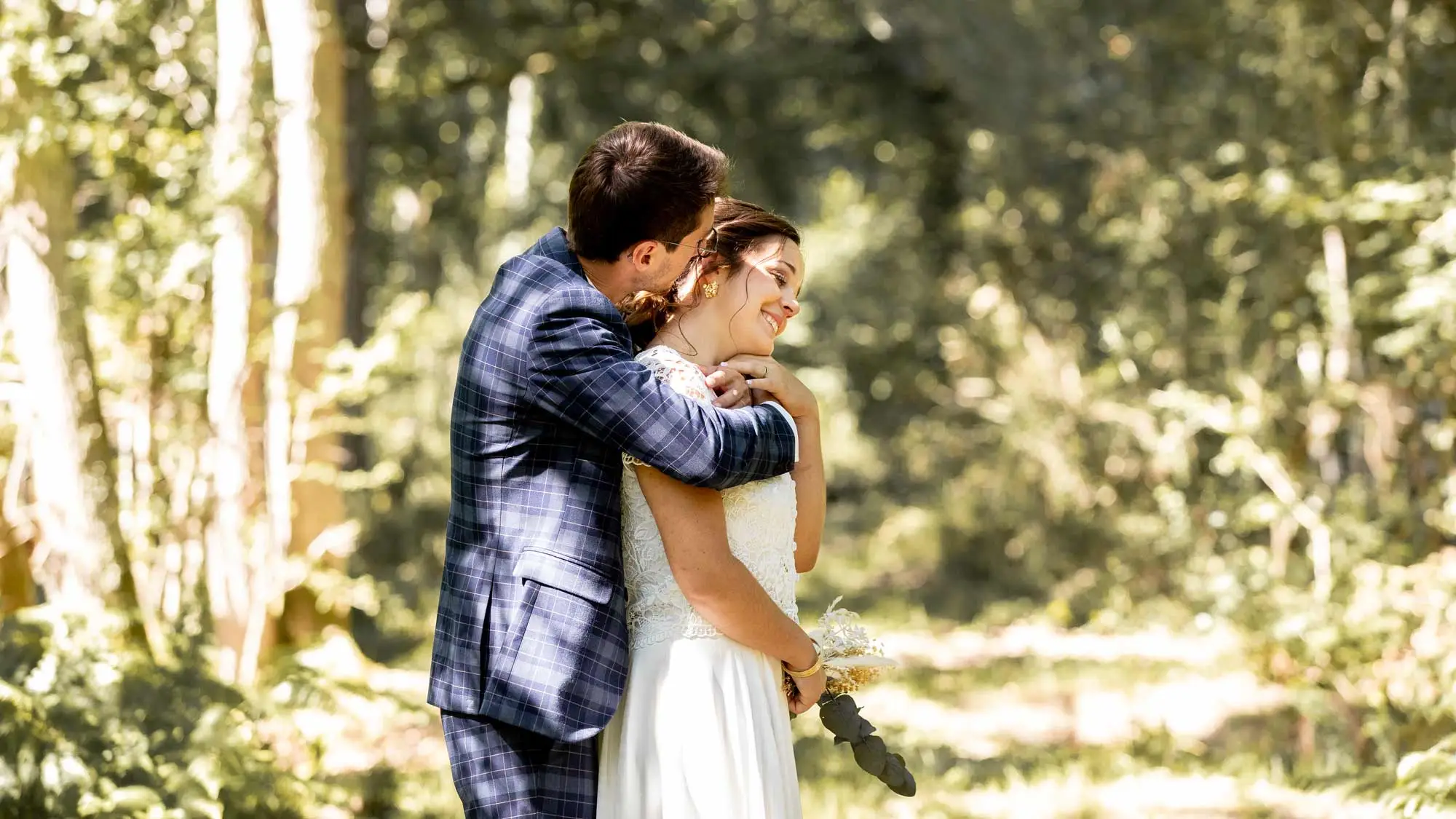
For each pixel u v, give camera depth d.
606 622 3.30
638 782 3.41
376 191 21.78
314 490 10.41
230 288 8.86
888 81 24.77
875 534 23.41
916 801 7.86
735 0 19.34
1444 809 5.53
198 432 8.84
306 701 7.19
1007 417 17.39
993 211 18.16
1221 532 12.63
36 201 7.60
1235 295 12.25
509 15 17.23
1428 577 8.24
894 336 23.53
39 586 8.70
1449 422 9.17
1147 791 7.89
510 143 25.09
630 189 3.41
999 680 12.16
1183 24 13.13
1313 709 8.42
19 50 7.26
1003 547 18.61
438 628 3.42
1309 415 10.88
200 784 5.64
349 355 9.36
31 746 5.31
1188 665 11.70
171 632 7.57
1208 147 13.06
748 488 3.49
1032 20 16.36
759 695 3.50
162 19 8.91
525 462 3.33
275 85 10.41
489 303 3.43
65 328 7.64
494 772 3.31
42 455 7.62
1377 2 10.26
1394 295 9.66
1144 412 13.85
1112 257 16.39
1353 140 10.41
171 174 8.45
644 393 3.24
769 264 3.67
